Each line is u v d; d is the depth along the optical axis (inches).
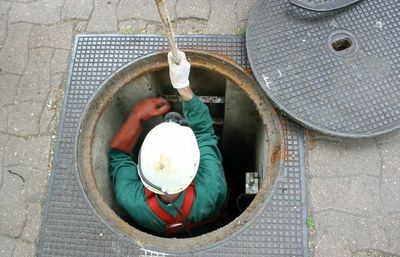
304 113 96.3
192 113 99.0
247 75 102.7
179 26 109.6
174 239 90.0
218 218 110.7
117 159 107.0
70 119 101.2
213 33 108.4
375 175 93.6
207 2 111.7
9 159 98.8
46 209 93.7
